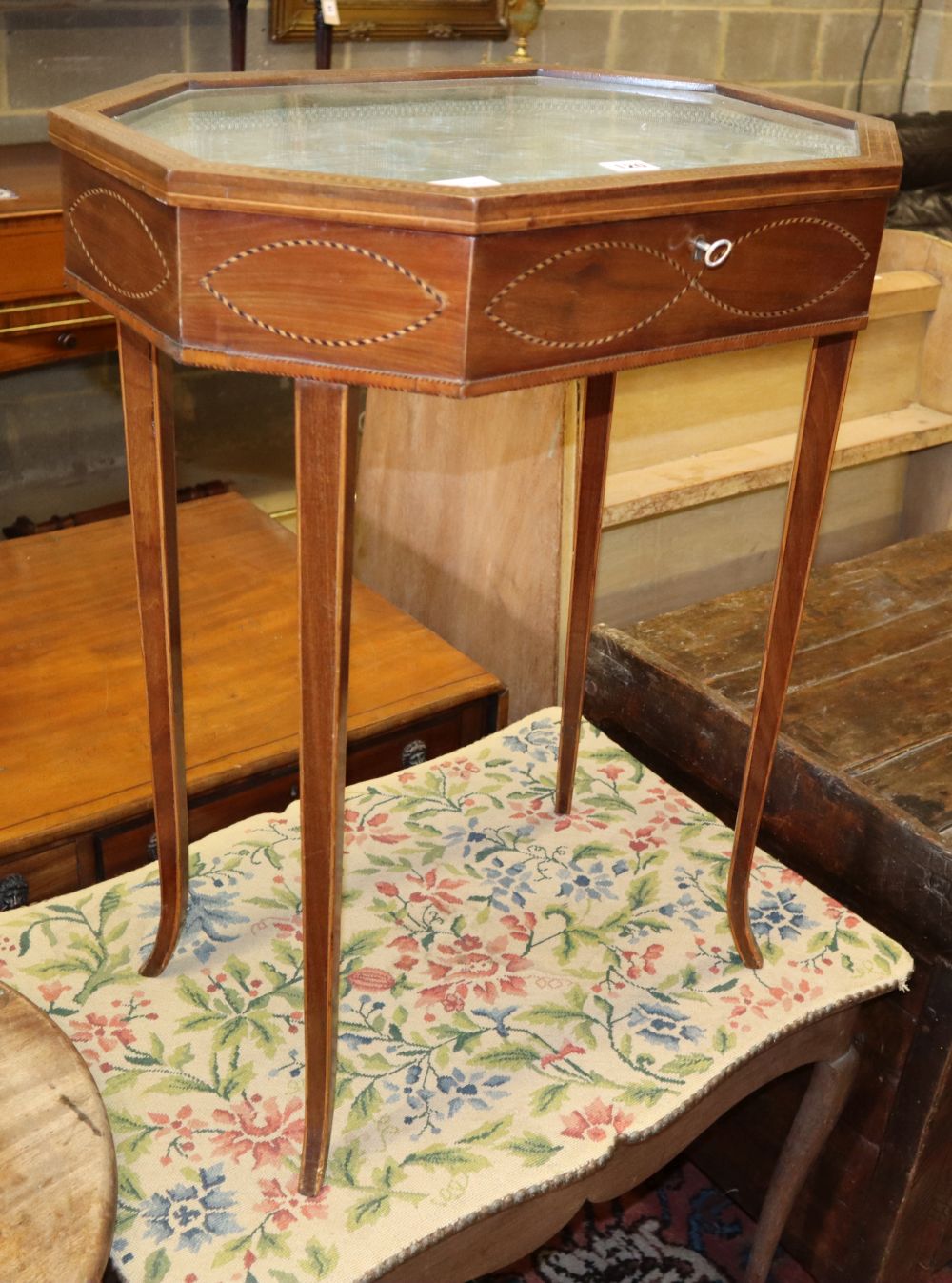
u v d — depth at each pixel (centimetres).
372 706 172
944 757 149
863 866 139
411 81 126
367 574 232
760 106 123
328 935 95
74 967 122
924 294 244
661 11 343
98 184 90
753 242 92
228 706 170
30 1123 90
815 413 108
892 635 178
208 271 81
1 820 145
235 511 227
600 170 91
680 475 212
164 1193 100
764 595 186
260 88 118
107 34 264
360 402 235
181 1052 113
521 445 191
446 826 144
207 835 154
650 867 139
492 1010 119
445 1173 103
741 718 152
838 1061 132
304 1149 101
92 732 163
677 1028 118
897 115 341
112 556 208
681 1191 165
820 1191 150
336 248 79
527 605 198
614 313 86
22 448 279
